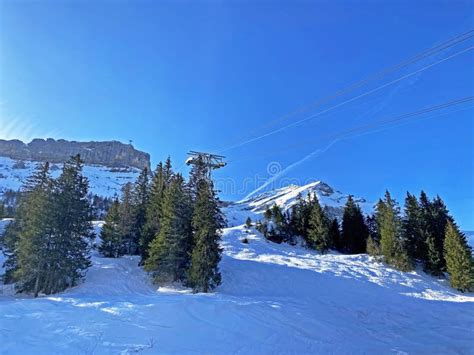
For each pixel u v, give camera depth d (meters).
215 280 24.81
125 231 36.78
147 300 14.14
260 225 55.50
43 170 31.61
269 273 30.62
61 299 13.79
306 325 13.22
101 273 27.81
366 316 17.94
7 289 24.81
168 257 26.38
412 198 41.91
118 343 8.82
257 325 12.12
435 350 11.63
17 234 27.84
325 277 30.77
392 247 37.34
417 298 26.44
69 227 25.50
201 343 9.66
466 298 27.97
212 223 25.56
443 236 37.75
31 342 8.29
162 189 38.06
